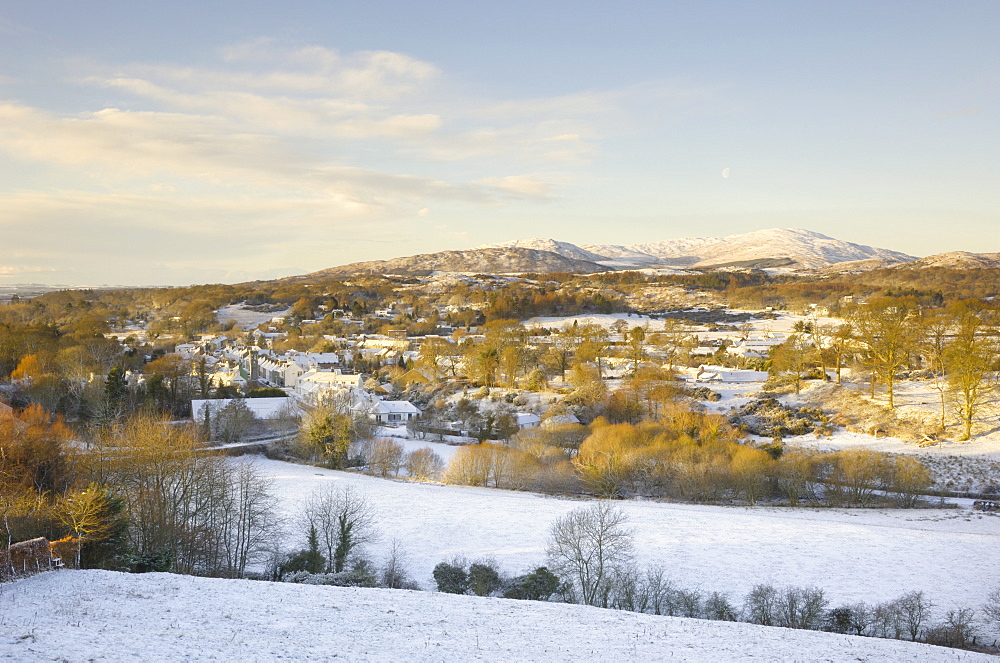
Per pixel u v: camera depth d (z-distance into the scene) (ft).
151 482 208.33
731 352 628.28
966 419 351.67
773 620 158.81
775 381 481.46
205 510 198.39
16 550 135.64
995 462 315.58
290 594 134.21
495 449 330.13
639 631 124.36
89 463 230.89
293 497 267.80
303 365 629.92
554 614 133.28
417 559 206.18
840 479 297.94
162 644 97.55
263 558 198.39
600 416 407.64
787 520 248.52
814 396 442.91
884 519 256.32
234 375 547.49
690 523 244.01
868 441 361.30
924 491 295.48
